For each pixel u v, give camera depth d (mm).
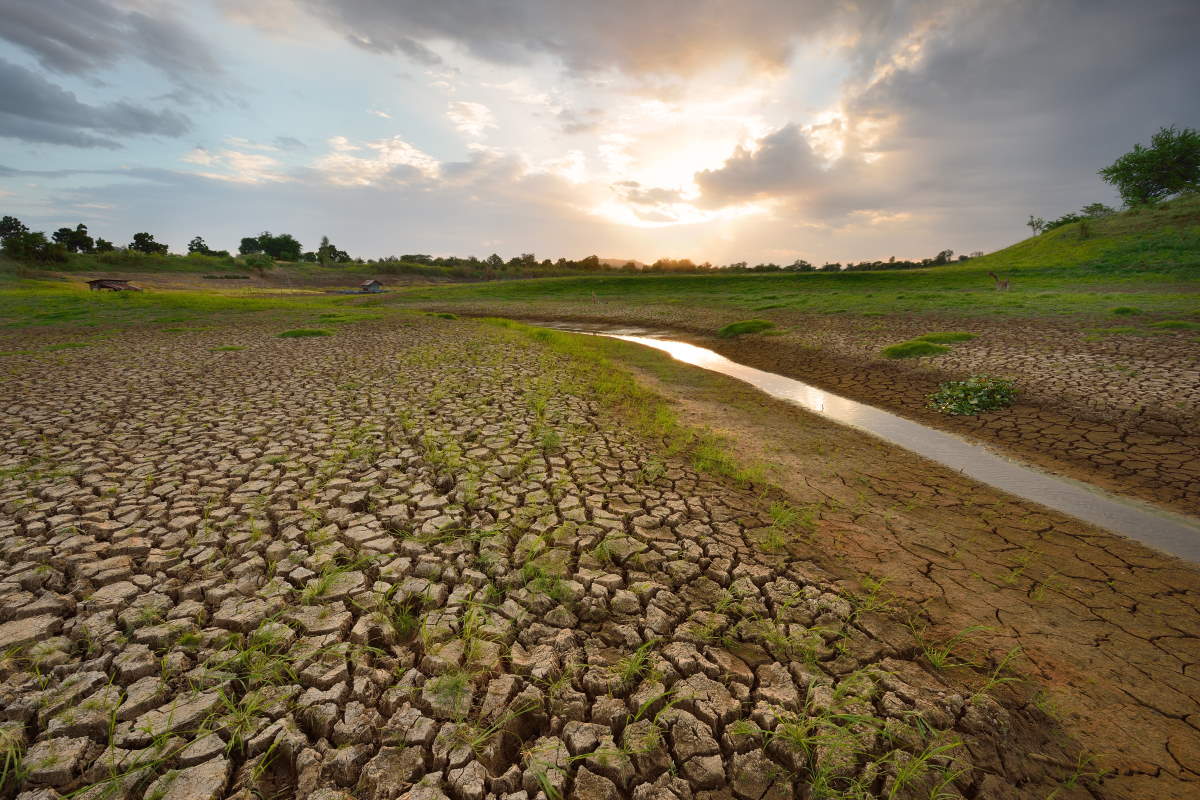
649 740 2502
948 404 9461
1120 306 20391
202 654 2912
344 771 2309
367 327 20469
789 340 17344
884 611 3586
